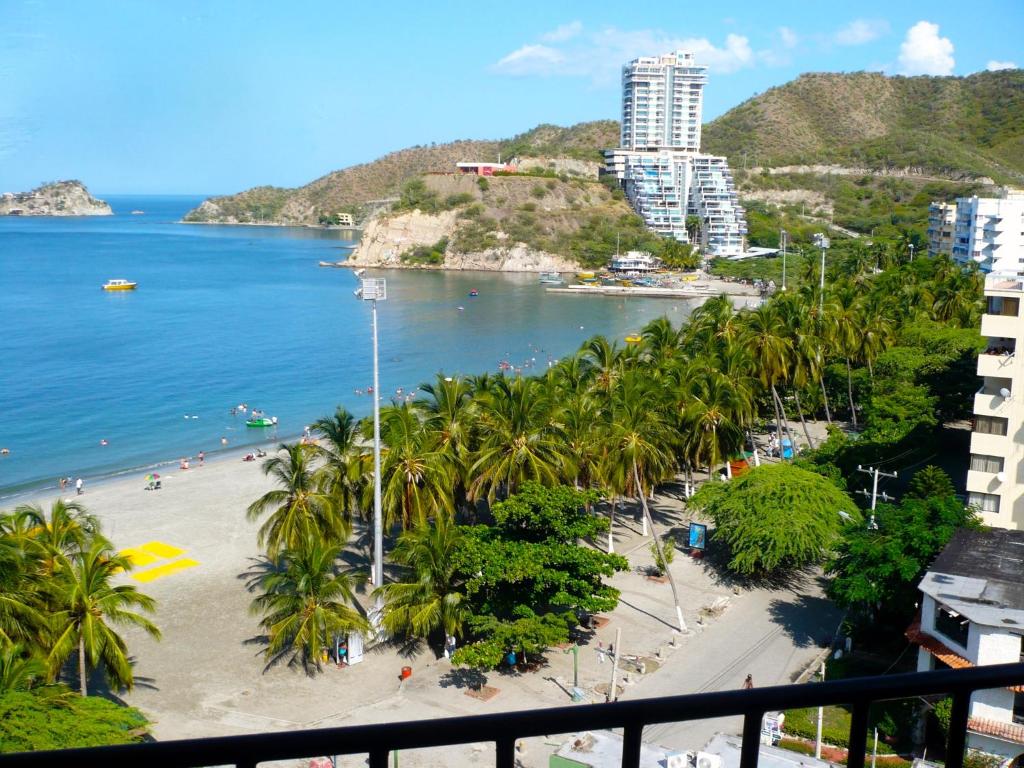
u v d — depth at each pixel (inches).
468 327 6565.0
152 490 3088.1
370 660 1850.4
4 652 1314.0
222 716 1631.4
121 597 1555.1
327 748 177.2
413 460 2081.7
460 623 1814.7
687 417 2573.8
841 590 1827.0
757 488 2210.9
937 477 2138.3
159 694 1713.8
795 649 1854.1
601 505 2760.8
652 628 1963.6
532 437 2204.7
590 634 1935.3
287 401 4520.2
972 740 1216.8
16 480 3253.0
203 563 2388.0
